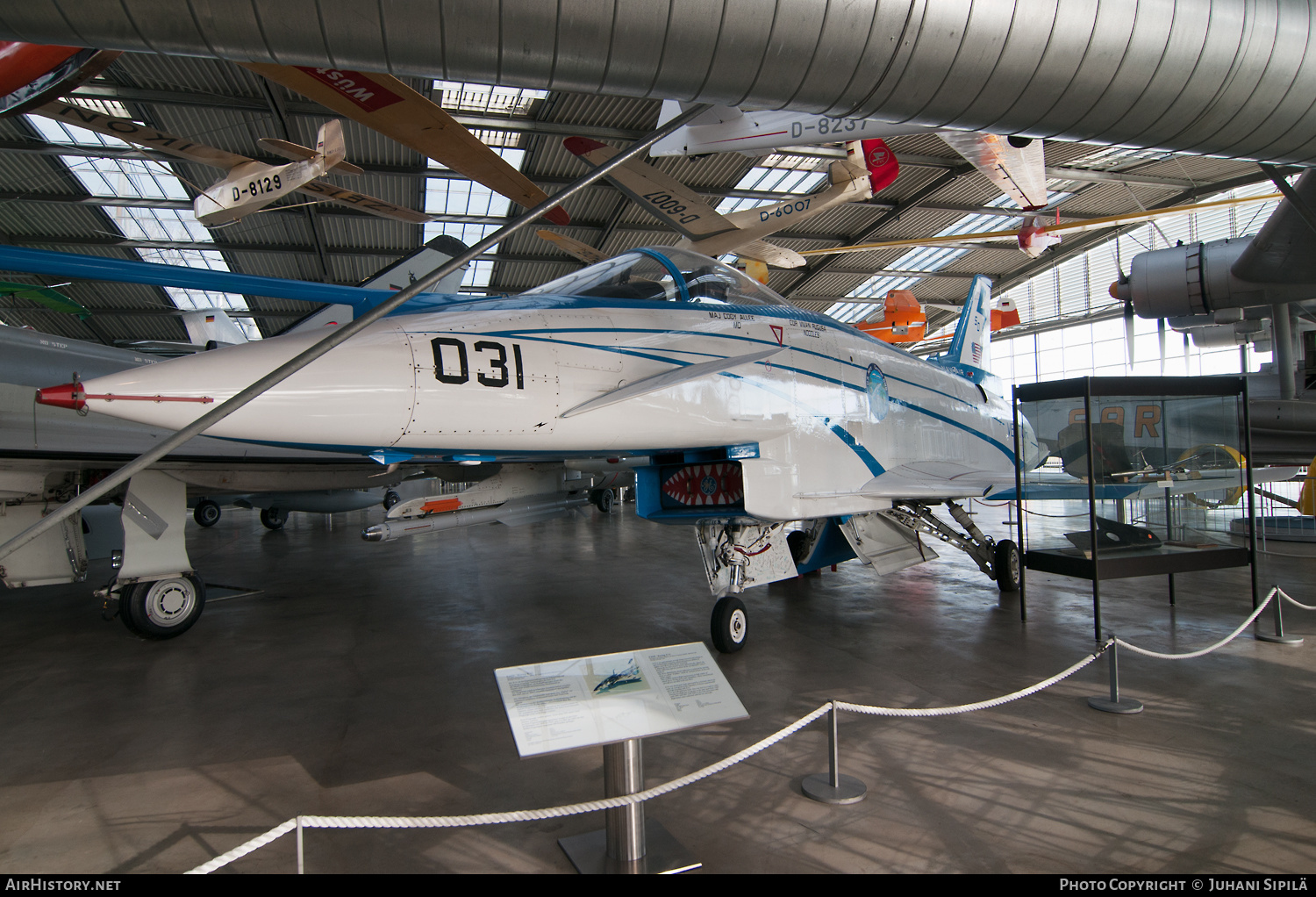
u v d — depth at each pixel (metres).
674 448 4.12
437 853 2.35
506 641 5.16
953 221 21.41
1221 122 3.15
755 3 2.33
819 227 21.52
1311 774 2.76
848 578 7.47
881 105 2.79
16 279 19.09
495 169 8.54
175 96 12.80
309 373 2.88
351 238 18.98
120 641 5.46
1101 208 22.08
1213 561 4.79
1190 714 3.42
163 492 5.54
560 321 3.74
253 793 2.82
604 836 2.42
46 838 2.50
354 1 2.05
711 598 6.59
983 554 6.60
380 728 3.51
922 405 5.96
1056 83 2.81
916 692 3.83
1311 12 2.94
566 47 2.30
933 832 2.40
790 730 2.49
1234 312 12.52
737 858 2.26
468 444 3.35
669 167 17.00
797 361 4.75
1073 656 4.45
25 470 5.24
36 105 2.93
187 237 18.66
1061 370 28.81
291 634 5.55
